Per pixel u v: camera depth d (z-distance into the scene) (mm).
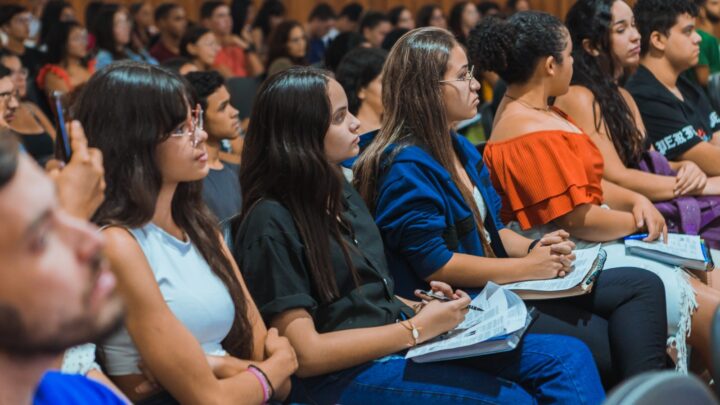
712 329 1836
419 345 2646
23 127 5789
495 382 2562
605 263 3494
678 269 3416
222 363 2285
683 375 1412
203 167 2271
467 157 3396
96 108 2191
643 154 4188
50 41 7531
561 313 3096
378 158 3148
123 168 2180
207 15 9461
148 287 2117
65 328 1164
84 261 1173
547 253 3088
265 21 10422
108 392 1691
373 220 2967
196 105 2303
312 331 2545
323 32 10523
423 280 3119
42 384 1592
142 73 2213
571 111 4047
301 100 2637
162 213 2297
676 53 4555
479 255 3223
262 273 2574
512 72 3711
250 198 2693
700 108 4855
